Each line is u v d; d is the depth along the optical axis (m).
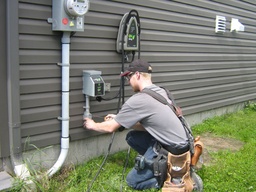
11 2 2.62
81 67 3.31
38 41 2.89
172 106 2.98
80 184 3.03
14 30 2.68
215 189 3.13
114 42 3.61
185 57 4.87
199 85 5.32
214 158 3.96
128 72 3.06
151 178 2.98
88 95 3.32
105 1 3.43
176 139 2.82
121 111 2.96
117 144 3.96
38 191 2.78
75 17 2.97
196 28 5.00
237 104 6.71
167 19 4.36
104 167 3.42
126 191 3.03
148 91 2.94
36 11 2.83
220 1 5.54
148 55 4.14
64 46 3.03
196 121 5.45
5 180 2.75
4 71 2.73
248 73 6.88
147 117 2.89
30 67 2.88
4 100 2.77
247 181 3.31
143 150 3.30
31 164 2.96
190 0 4.77
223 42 5.82
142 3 3.90
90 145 3.62
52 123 3.14
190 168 2.92
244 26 6.38
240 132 5.12
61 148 3.22
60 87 3.14
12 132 2.81
